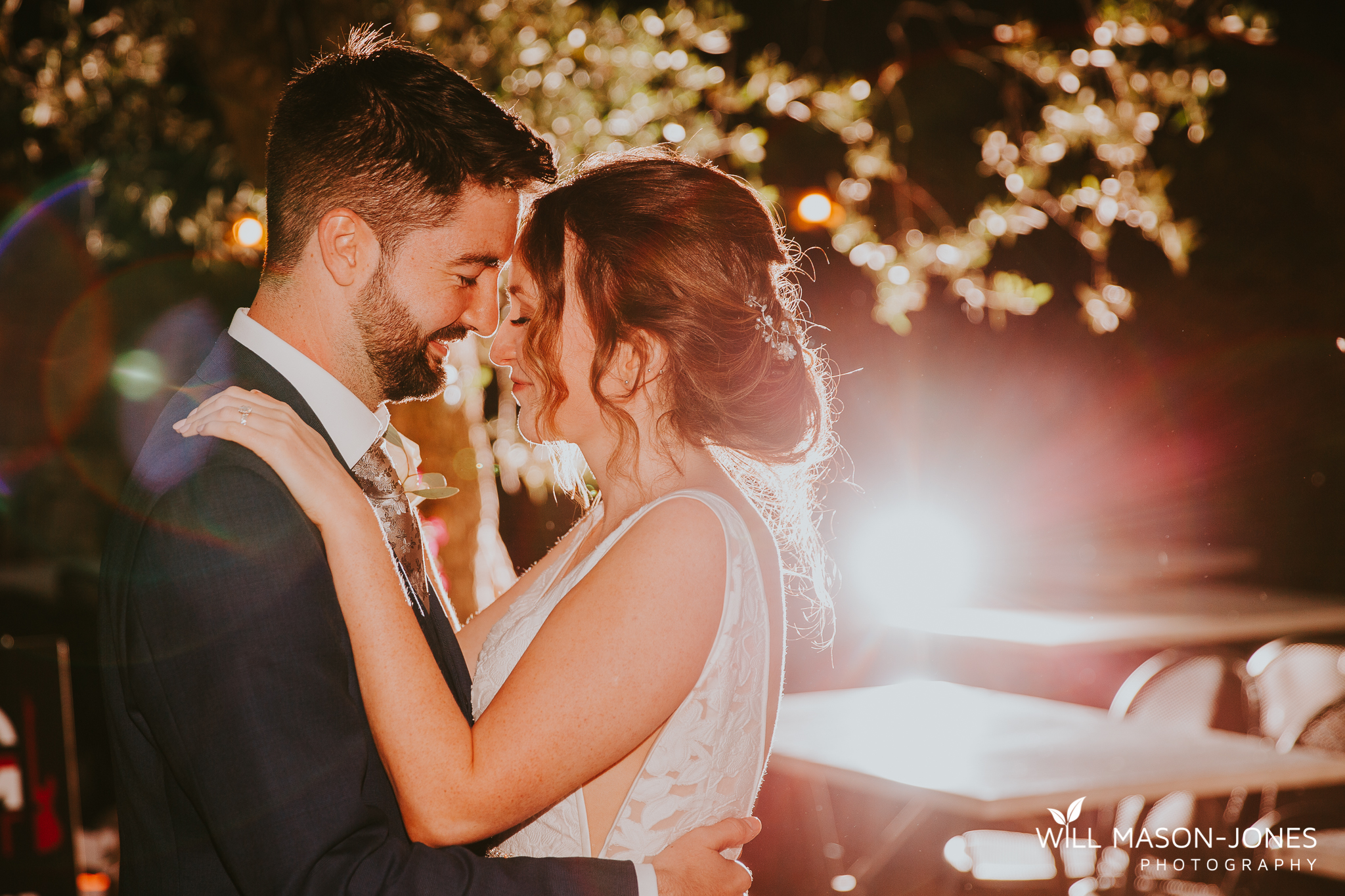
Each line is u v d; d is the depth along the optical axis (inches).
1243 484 283.0
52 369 282.0
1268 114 328.5
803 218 191.5
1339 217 315.3
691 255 62.8
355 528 55.1
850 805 167.5
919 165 288.5
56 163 199.5
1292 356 293.1
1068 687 243.9
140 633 51.9
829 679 230.4
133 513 55.5
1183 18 209.6
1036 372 268.1
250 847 49.9
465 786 55.0
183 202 195.3
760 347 64.1
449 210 58.7
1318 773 117.6
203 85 187.8
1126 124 204.7
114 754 57.7
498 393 188.1
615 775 60.3
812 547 74.8
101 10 192.2
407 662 55.1
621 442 63.8
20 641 131.4
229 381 58.3
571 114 167.6
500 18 167.2
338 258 58.0
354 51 61.1
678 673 58.4
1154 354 283.9
